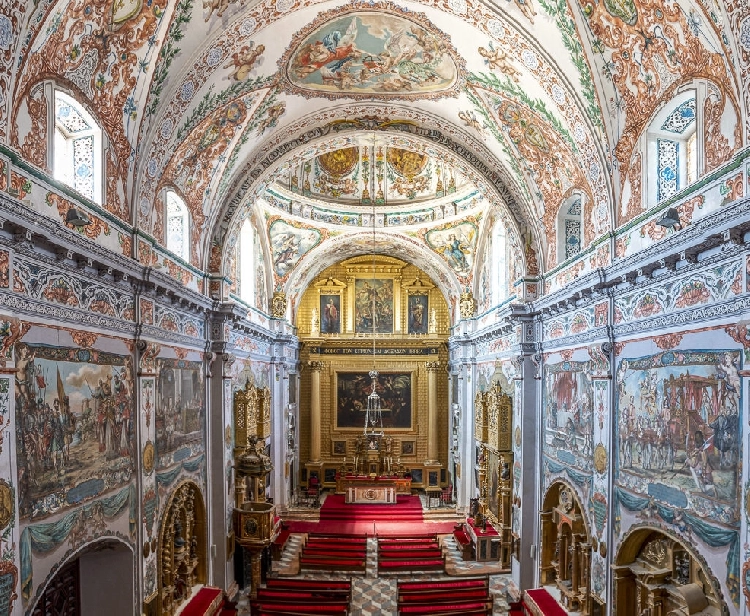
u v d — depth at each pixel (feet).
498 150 52.08
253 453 58.85
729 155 26.81
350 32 42.09
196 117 42.34
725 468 25.88
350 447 106.22
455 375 98.27
